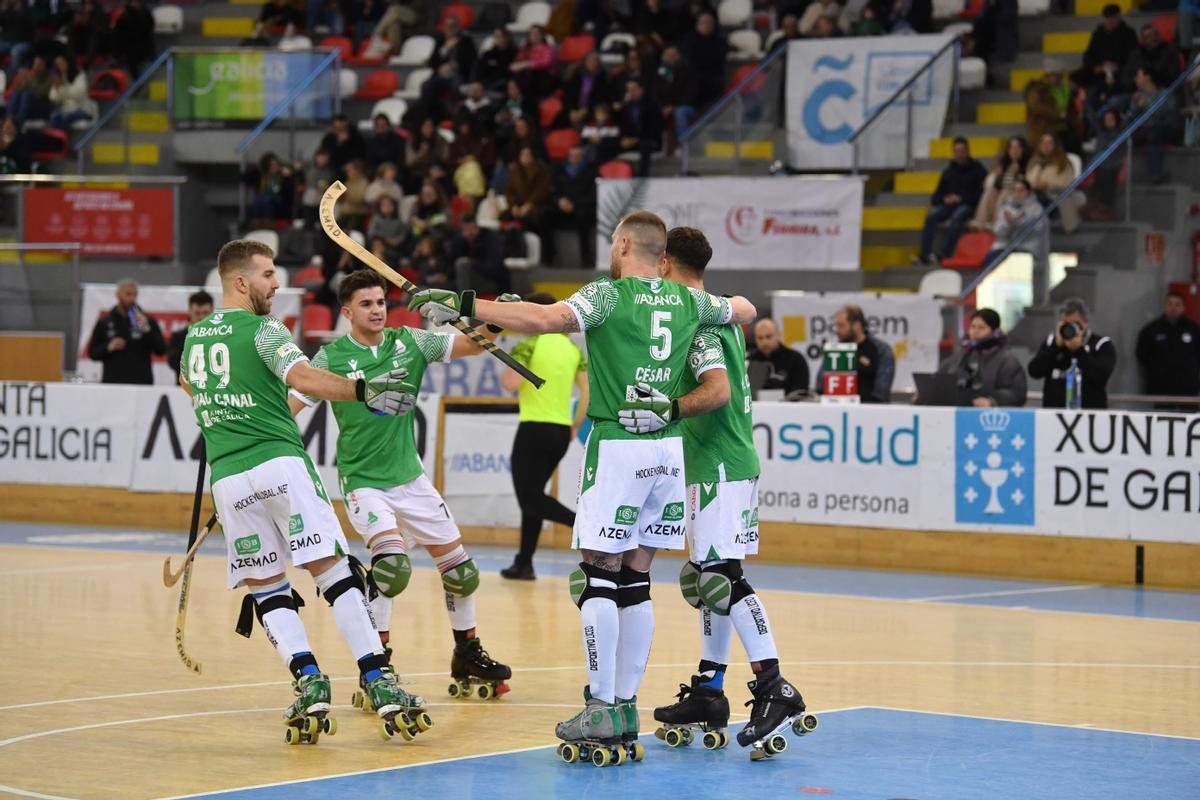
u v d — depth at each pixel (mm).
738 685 21172
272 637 17266
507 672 19750
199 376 17344
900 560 34719
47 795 14492
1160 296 44938
